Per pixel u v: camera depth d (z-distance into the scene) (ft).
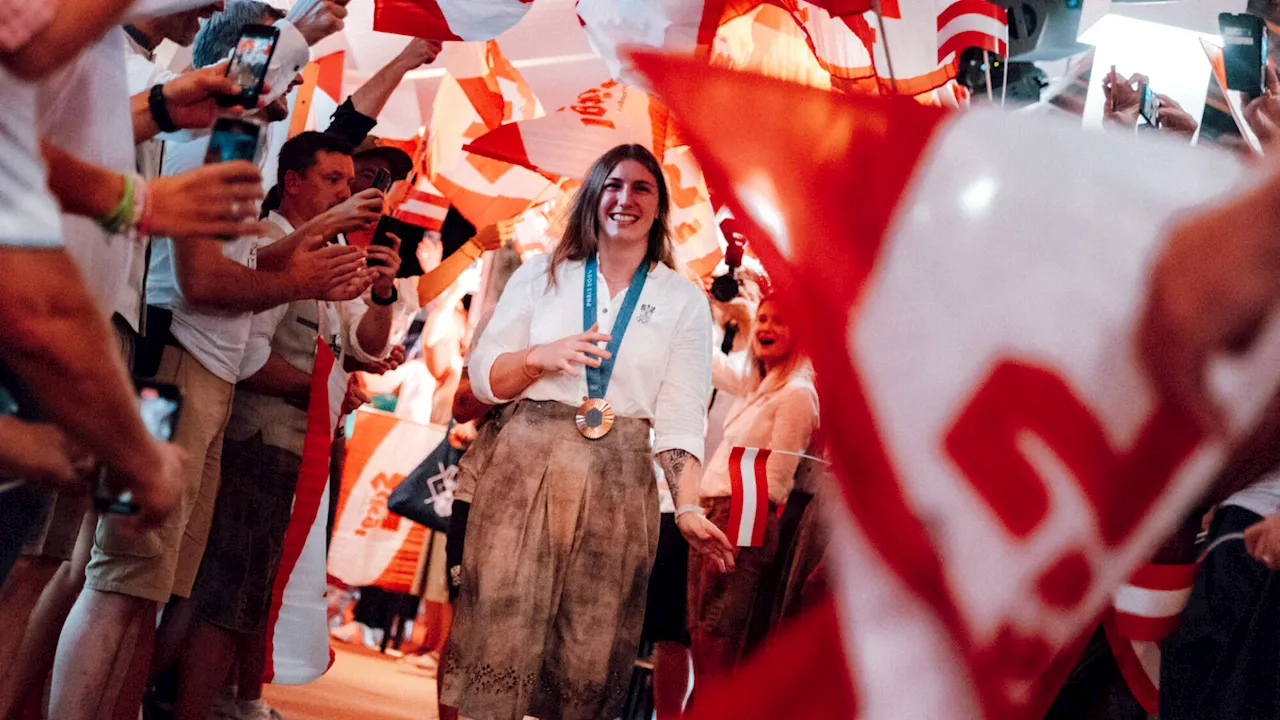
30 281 4.52
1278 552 7.86
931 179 4.06
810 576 12.54
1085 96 12.66
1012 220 3.97
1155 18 12.71
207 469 9.93
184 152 9.11
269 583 10.83
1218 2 12.51
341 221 9.89
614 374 10.34
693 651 13.05
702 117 4.26
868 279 4.10
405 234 13.65
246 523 10.60
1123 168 3.93
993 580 4.13
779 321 13.64
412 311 16.99
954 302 4.01
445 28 11.45
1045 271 3.94
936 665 4.27
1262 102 10.94
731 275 14.56
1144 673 8.48
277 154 12.30
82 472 4.91
